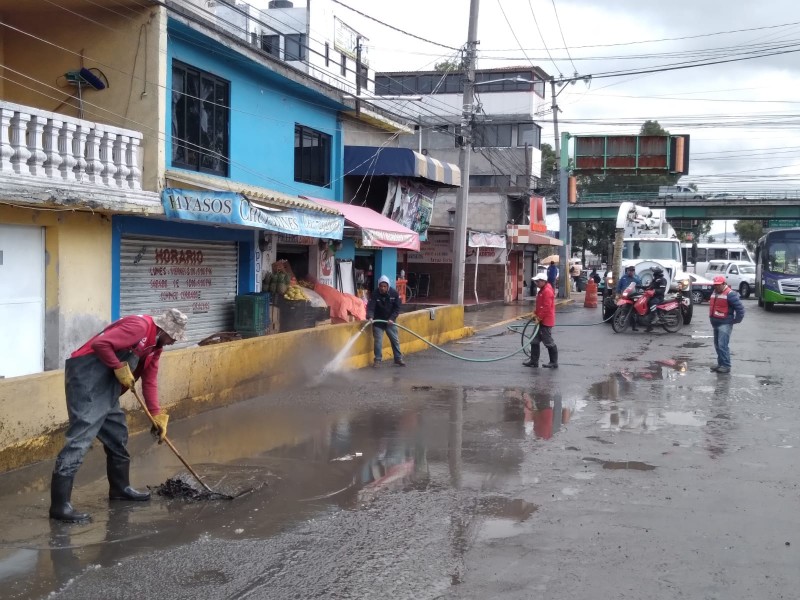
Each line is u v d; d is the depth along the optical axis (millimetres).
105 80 12266
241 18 33125
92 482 6887
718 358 14086
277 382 11664
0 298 10188
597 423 9555
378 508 6180
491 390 11945
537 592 4594
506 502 6355
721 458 7867
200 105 13703
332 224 15391
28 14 12445
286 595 4555
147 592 4562
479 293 36438
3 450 7012
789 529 5742
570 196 38219
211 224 13891
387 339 15641
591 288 33812
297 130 17422
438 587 4668
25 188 9430
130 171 11570
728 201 59219
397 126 21500
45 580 4711
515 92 45969
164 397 9164
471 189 37406
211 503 6289
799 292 30594
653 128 62406
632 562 5062
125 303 12656
